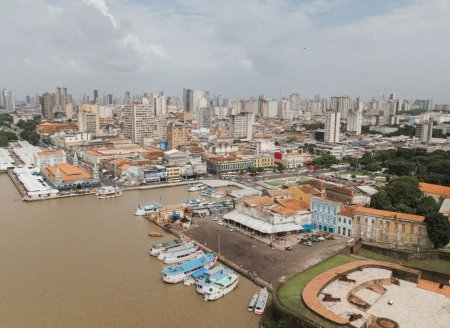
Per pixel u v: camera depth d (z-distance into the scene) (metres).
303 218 178.50
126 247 154.88
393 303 104.69
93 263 138.38
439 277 119.56
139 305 110.50
